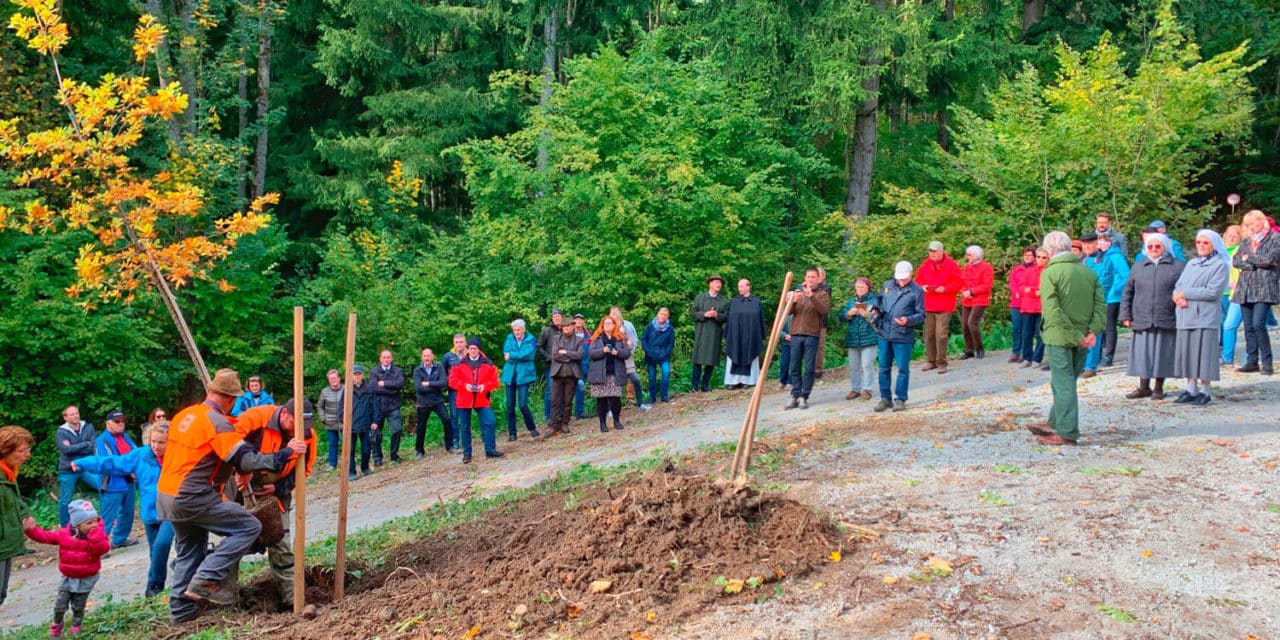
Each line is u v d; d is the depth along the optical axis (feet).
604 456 36.96
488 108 79.10
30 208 38.78
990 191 60.34
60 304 48.91
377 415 44.78
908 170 84.02
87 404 51.21
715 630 16.17
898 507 22.17
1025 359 44.78
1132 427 29.04
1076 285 26.91
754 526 19.88
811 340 39.58
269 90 79.92
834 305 63.05
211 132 63.77
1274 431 27.17
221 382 21.12
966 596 17.16
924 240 59.67
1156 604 16.81
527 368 45.98
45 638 22.88
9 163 53.52
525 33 78.48
